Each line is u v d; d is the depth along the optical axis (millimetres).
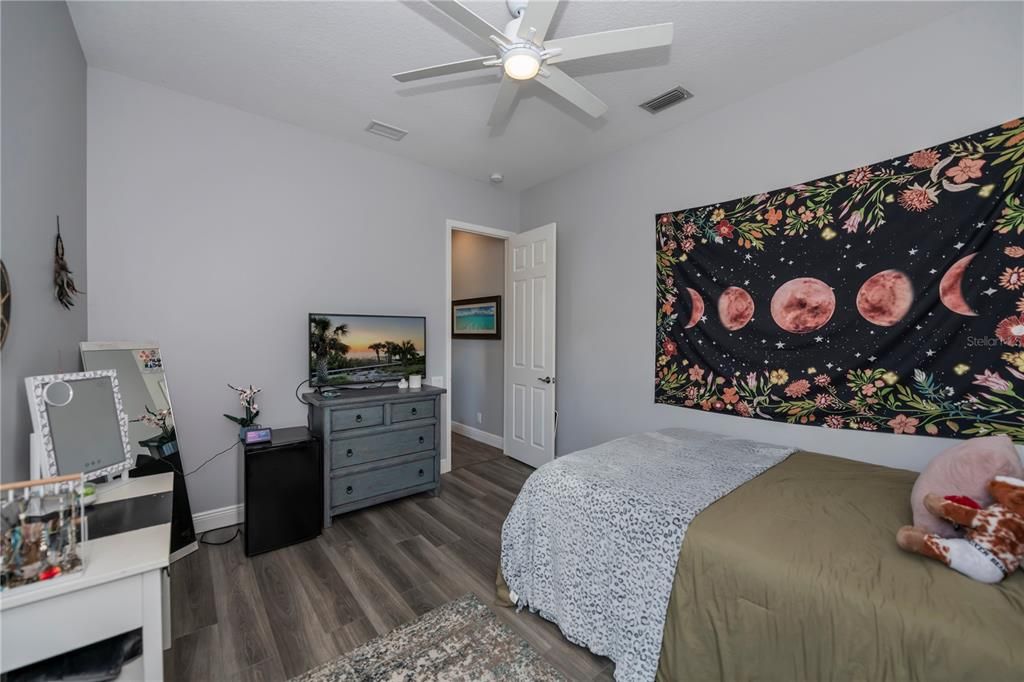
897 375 2000
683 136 2889
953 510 1165
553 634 1729
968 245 1805
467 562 2273
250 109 2705
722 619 1269
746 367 2555
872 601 1041
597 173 3508
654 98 2555
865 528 1357
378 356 3229
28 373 1455
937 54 1906
